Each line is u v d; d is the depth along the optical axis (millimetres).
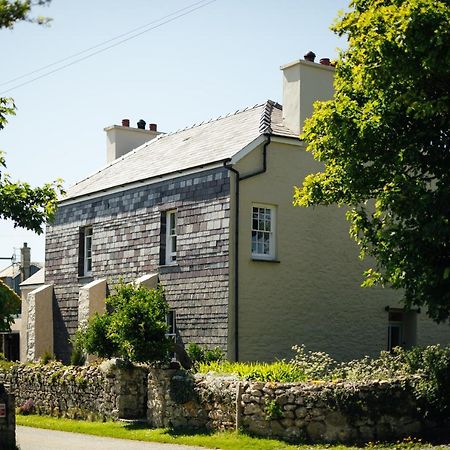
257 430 16109
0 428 15453
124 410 20125
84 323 25828
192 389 17734
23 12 12398
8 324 14641
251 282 22062
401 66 13508
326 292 23531
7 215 15875
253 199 22328
